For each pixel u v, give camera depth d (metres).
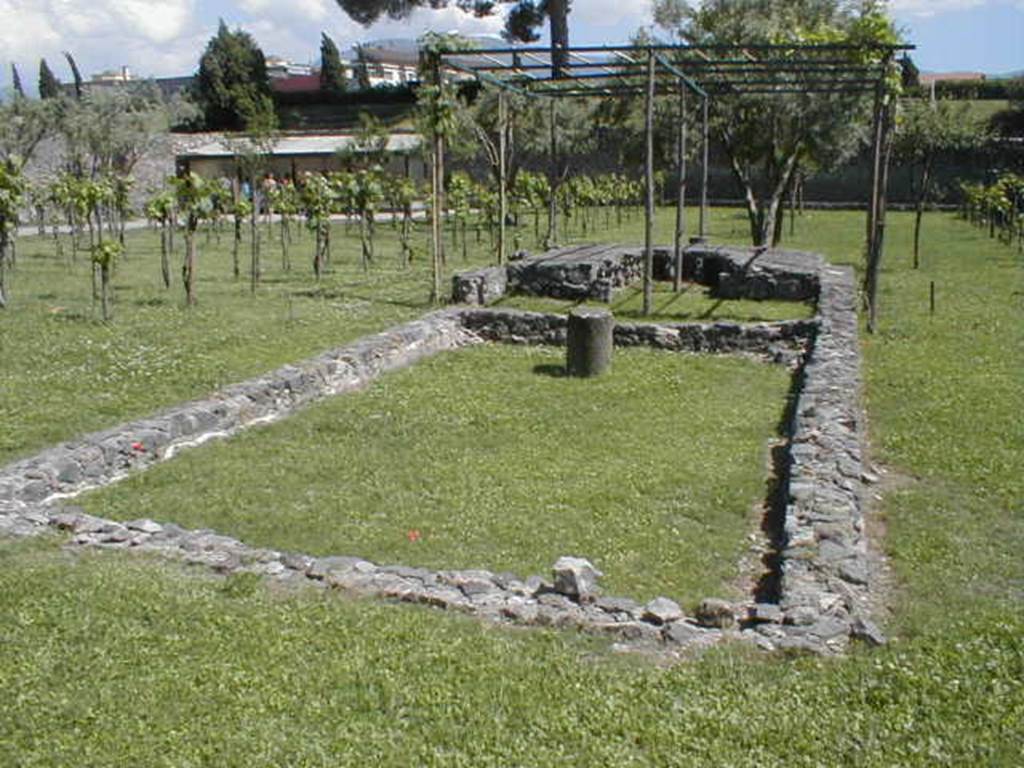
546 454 8.55
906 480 7.63
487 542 6.56
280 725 4.05
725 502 7.33
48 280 19.16
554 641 4.82
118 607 5.12
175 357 12.14
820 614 5.01
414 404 10.30
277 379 10.03
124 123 38.75
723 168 42.94
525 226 32.31
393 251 25.89
